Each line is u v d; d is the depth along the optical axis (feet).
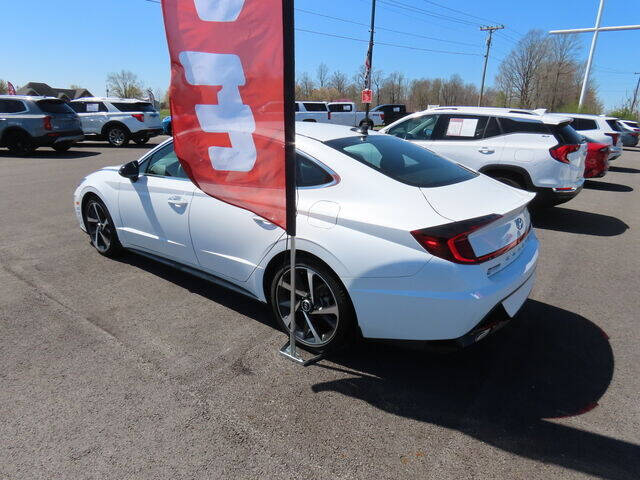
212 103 8.57
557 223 22.02
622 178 39.70
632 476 6.80
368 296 8.51
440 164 10.91
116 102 54.44
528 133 19.94
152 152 13.24
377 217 8.47
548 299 13.00
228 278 11.38
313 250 9.06
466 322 7.90
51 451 7.16
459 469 6.93
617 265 15.92
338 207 8.98
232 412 8.12
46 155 44.68
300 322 10.18
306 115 85.92
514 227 9.14
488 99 251.19
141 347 10.12
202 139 8.88
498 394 8.71
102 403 8.27
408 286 8.11
